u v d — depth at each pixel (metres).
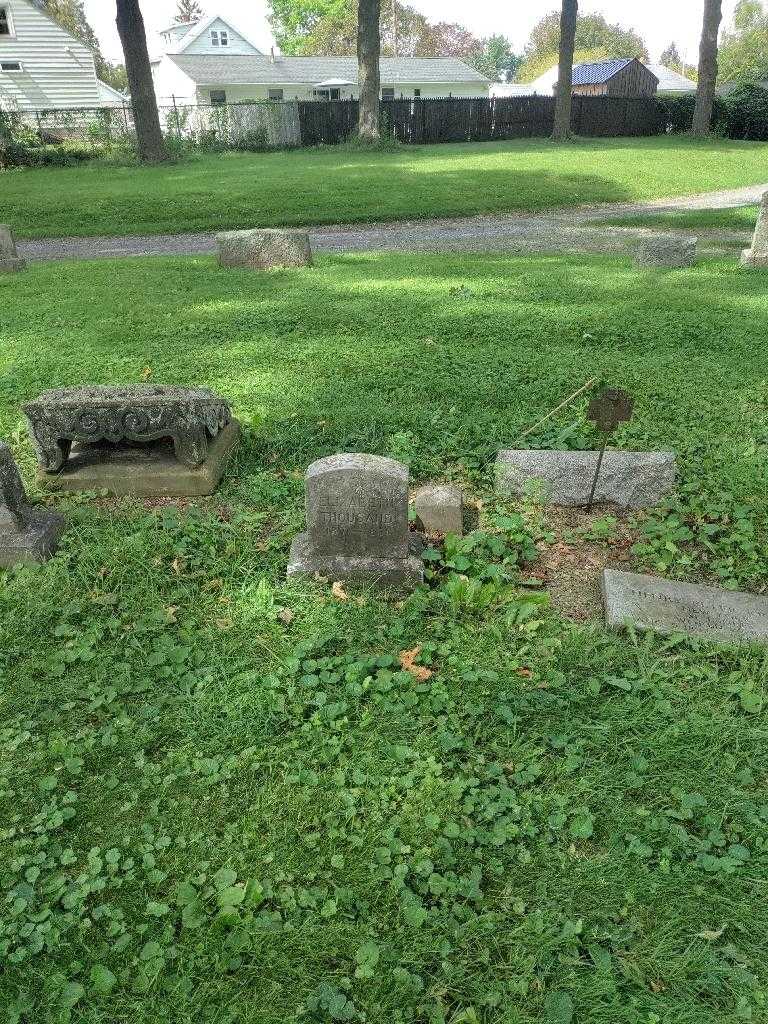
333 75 61.50
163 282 13.05
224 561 5.04
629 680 4.01
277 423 7.04
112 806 3.35
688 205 23.09
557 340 9.39
